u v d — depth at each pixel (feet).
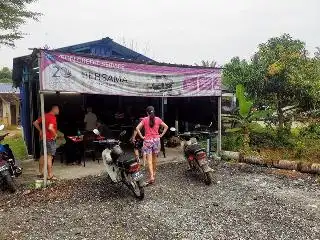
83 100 44.88
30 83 35.04
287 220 18.40
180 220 18.54
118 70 27.94
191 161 28.02
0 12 48.80
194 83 33.58
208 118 45.06
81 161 33.47
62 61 24.52
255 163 32.48
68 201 21.71
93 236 16.61
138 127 25.18
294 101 46.11
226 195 22.94
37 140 35.27
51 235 16.74
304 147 34.63
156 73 30.63
